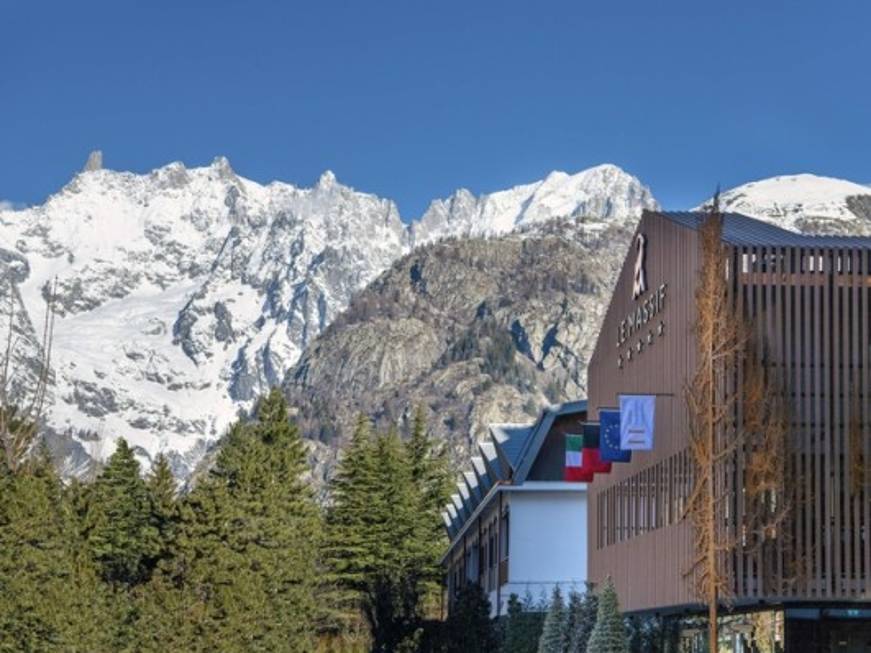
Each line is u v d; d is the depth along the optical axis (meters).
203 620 64.50
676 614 69.06
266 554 72.00
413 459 148.75
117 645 62.59
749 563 54.69
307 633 76.44
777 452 54.28
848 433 55.72
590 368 82.38
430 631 99.56
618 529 72.44
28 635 56.72
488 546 102.50
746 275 56.19
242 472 75.06
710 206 59.47
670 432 62.00
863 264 56.50
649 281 67.00
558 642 66.00
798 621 58.97
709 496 52.97
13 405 84.69
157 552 70.62
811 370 55.94
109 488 86.25
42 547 59.00
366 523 117.88
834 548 55.31
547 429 91.12
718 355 53.75
